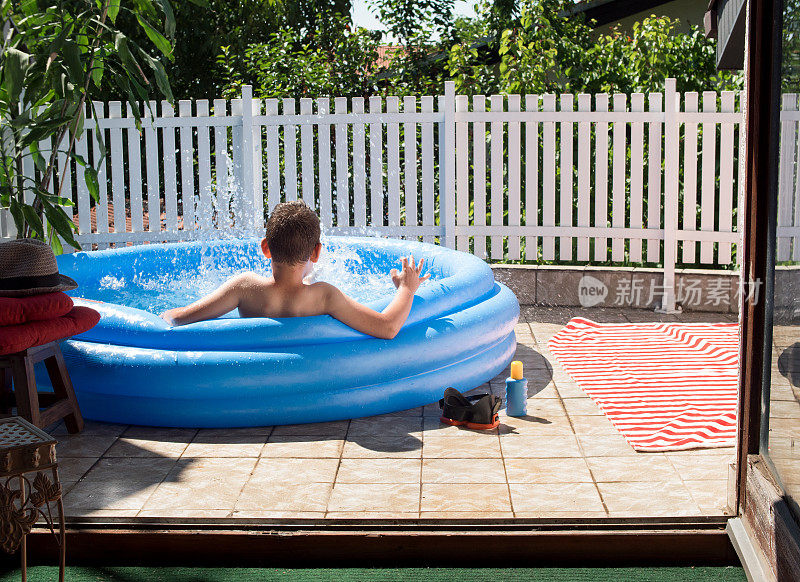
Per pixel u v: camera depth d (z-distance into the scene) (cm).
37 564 308
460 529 310
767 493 276
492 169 723
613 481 348
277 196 752
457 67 940
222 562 309
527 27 915
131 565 308
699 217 794
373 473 360
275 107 737
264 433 412
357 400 427
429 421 427
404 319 438
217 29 1255
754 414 302
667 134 686
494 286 545
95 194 595
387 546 307
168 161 747
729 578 292
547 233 724
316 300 432
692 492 336
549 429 413
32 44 557
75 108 565
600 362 532
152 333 424
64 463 375
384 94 1012
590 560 305
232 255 645
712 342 568
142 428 422
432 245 616
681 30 1085
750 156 295
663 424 415
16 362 376
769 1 281
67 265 587
